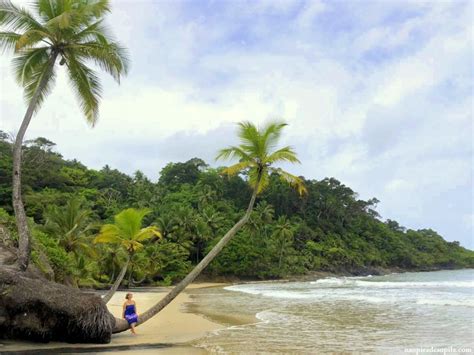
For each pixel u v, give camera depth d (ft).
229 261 237.86
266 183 63.21
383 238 387.14
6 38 52.19
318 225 349.00
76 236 117.08
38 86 52.01
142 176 347.77
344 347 41.57
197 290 162.09
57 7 53.16
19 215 46.32
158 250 198.49
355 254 333.42
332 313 72.28
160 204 296.71
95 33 53.98
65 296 41.22
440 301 87.20
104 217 255.91
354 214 393.70
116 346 41.24
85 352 37.78
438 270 406.82
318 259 299.38
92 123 57.52
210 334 50.52
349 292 127.03
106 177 323.37
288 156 59.11
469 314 66.74
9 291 38.96
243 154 60.44
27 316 39.11
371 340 45.57
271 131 59.93
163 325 59.16
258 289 158.61
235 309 82.07
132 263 164.55
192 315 72.23
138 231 57.11
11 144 237.86
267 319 65.77
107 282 169.17
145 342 44.09
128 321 48.96
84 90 56.80
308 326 57.31
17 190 47.34
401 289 138.00
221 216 273.54
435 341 44.37
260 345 42.88
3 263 47.70
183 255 225.56
